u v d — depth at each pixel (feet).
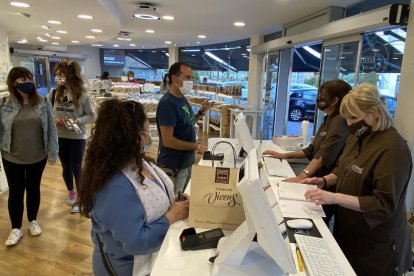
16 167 8.73
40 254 8.62
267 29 20.53
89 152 3.97
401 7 8.25
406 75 8.33
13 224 9.13
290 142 10.24
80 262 8.36
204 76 34.78
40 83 39.27
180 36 26.18
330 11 13.93
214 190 4.42
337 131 6.75
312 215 4.99
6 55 20.58
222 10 15.34
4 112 8.41
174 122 7.74
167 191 4.76
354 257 5.07
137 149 4.07
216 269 3.39
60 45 39.32
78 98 10.36
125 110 4.06
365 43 12.07
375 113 4.70
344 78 13.19
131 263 4.25
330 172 6.91
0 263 8.17
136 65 45.11
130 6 15.76
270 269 3.41
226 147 8.82
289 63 20.21
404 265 5.02
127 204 3.85
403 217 4.85
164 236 4.25
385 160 4.51
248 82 24.82
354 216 5.00
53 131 9.06
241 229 3.53
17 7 13.58
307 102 30.83
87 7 13.23
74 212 11.03
